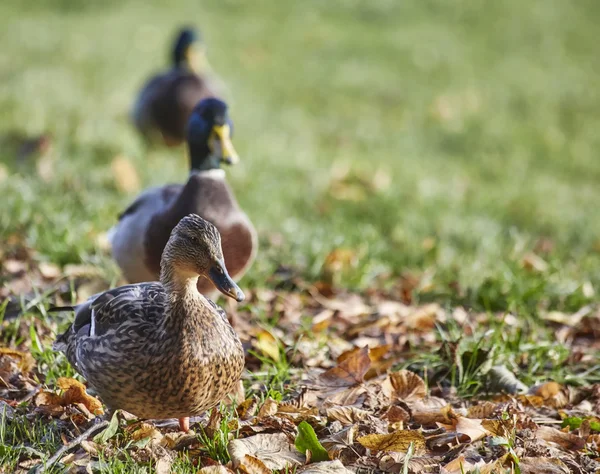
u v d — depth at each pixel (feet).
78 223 37.45
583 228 50.49
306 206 48.70
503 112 85.46
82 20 103.65
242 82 85.35
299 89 86.53
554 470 19.52
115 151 53.62
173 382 18.57
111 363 18.90
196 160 29.14
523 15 118.62
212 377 18.89
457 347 25.86
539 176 65.92
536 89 92.48
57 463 18.88
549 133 78.33
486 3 121.49
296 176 54.39
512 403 22.93
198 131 29.04
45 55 85.87
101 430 20.01
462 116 82.17
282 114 76.33
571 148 75.36
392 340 28.86
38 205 38.37
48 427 20.83
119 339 18.89
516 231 45.78
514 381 25.08
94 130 55.98
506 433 20.71
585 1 127.24
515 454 19.67
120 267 29.84
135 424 20.65
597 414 23.70
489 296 33.50
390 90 88.02
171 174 50.03
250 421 21.24
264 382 24.50
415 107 84.58
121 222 30.07
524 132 78.28
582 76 100.32
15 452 19.53
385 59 98.73
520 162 70.28
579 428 21.99
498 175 65.72
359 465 19.60
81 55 87.15
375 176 53.42
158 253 28.37
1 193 39.70
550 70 101.35
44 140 51.26
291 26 108.68
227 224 28.32
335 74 91.61
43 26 97.55
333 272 34.88
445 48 103.19
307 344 27.43
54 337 26.32
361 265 36.24
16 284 30.37
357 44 102.17
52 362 24.32
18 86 69.21
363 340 28.81
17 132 54.54
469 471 18.76
